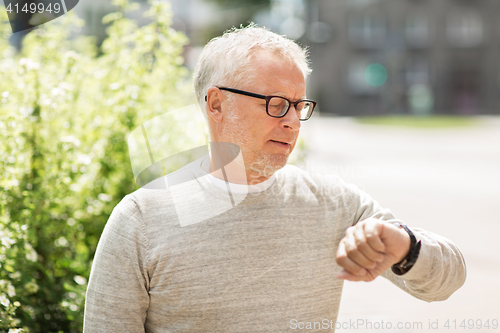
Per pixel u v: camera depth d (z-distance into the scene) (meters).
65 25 2.61
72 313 1.86
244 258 1.11
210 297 1.09
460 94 32.75
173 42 2.69
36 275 2.11
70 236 2.25
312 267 1.16
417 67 32.94
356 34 32.78
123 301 1.09
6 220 1.89
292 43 1.17
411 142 15.35
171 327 1.12
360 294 3.29
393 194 7.36
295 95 1.15
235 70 1.14
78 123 2.50
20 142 2.07
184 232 1.10
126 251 1.10
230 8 16.84
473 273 3.82
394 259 0.94
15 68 2.31
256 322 1.11
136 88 2.49
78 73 2.54
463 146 14.23
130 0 2.77
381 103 33.16
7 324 1.61
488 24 32.00
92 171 2.43
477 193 7.48
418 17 32.47
